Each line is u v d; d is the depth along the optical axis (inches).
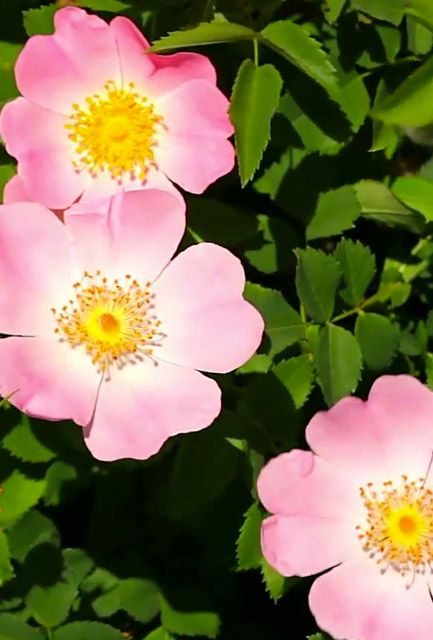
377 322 21.4
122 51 20.6
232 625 22.3
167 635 22.1
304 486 20.6
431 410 20.5
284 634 22.5
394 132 21.5
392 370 21.7
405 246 22.4
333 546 20.7
